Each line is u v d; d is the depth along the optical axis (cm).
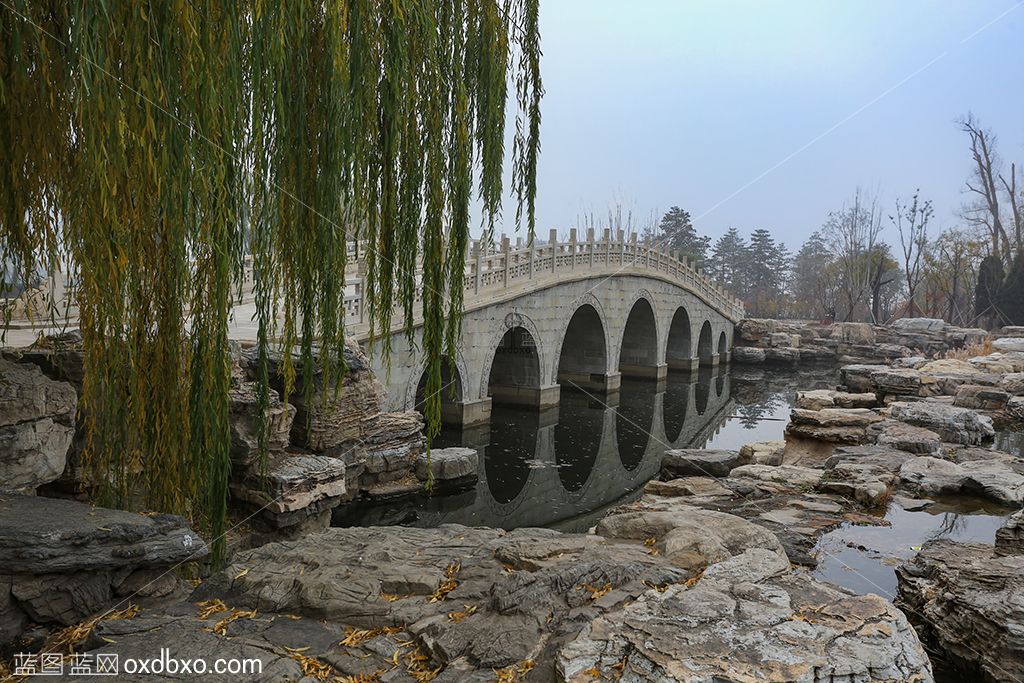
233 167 376
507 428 1958
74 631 409
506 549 497
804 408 1752
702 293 3778
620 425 2130
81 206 334
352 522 1116
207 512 493
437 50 449
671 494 905
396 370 1430
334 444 1084
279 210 420
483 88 463
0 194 364
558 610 404
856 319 6806
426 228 463
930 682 330
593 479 1484
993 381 1859
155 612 430
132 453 486
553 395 2345
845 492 883
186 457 441
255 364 936
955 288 4916
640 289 3002
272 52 364
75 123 316
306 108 417
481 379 1898
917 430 1238
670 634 352
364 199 443
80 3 298
